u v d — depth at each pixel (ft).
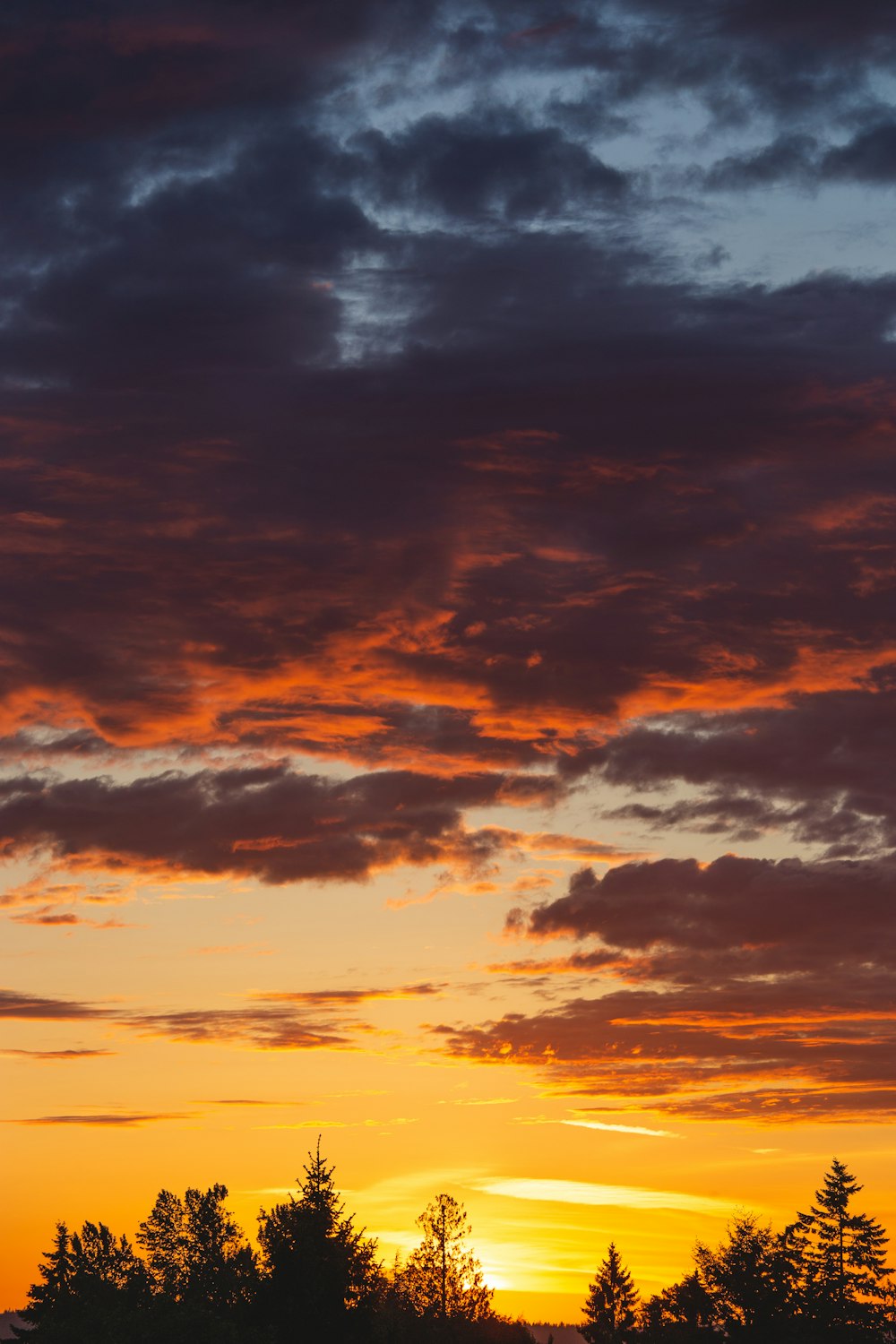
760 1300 304.50
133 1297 276.41
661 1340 314.35
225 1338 225.35
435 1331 337.72
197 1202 330.75
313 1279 229.86
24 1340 317.83
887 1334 305.12
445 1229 369.50
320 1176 240.32
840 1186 319.68
